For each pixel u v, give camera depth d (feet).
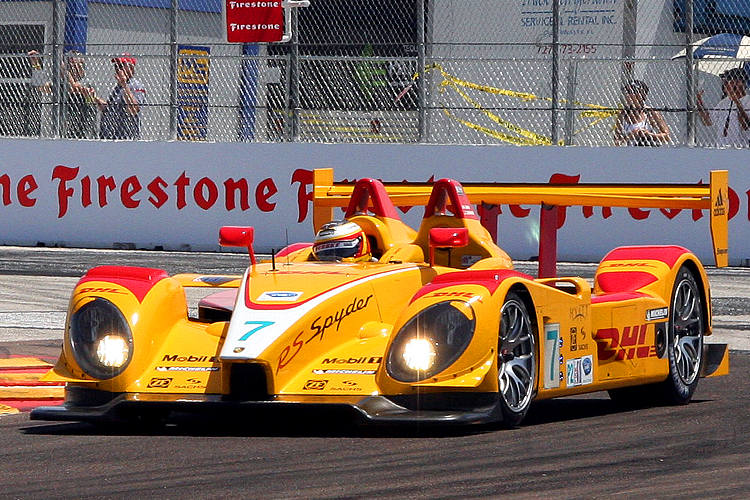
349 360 66.39
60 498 52.39
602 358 76.23
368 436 65.92
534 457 59.77
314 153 173.27
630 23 173.88
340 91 175.11
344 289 69.05
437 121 173.78
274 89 177.58
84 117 184.75
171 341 69.51
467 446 62.59
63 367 68.85
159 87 184.44
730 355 102.06
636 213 163.22
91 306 68.80
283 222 174.29
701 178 161.48
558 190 85.30
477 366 64.08
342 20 184.14
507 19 180.45
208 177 176.76
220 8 196.75
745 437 65.87
